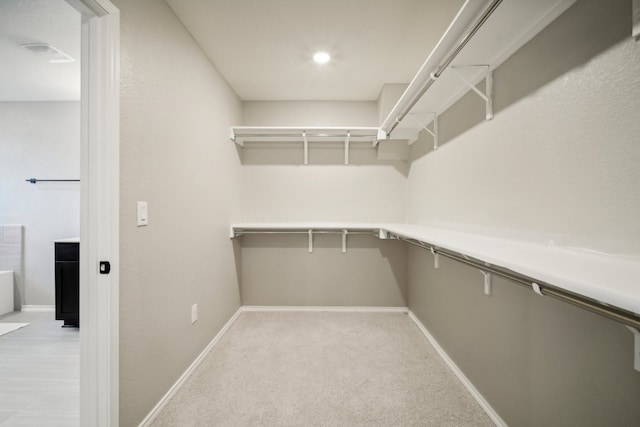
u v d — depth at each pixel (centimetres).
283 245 292
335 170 291
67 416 143
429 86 148
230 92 252
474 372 155
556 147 98
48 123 297
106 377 109
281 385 164
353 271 293
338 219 292
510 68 121
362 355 199
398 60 212
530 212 111
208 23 168
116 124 111
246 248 292
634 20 68
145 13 132
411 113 207
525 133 113
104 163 109
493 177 135
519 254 86
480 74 142
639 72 72
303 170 291
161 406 144
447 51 122
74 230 299
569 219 92
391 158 287
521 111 115
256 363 188
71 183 298
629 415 75
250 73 230
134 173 124
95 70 108
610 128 79
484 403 145
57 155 298
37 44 192
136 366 125
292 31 177
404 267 292
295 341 221
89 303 109
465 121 162
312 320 264
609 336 80
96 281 109
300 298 293
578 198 89
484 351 145
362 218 291
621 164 76
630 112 74
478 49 120
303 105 288
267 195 292
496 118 132
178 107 162
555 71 98
